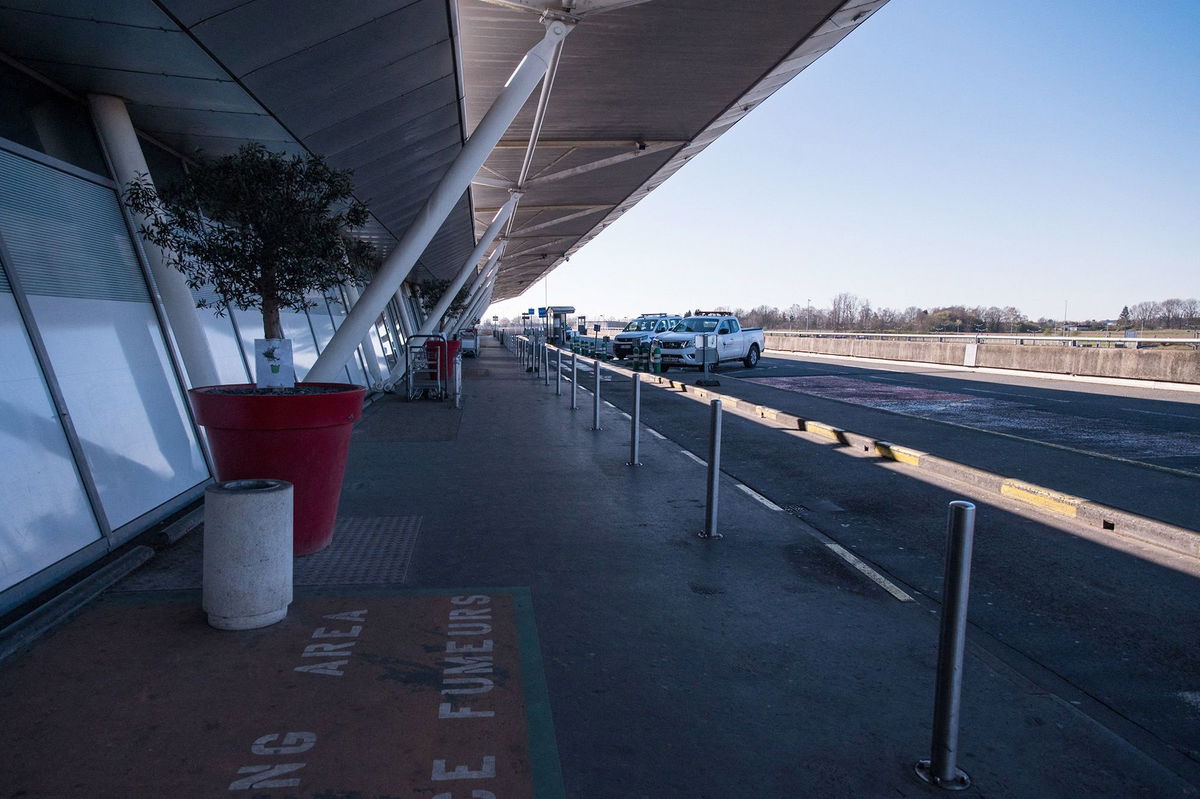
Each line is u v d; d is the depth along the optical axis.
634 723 3.38
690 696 3.65
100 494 5.84
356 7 6.08
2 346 5.32
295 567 5.30
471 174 9.81
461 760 3.00
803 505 7.75
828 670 3.98
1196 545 6.18
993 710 3.63
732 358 29.80
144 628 4.20
